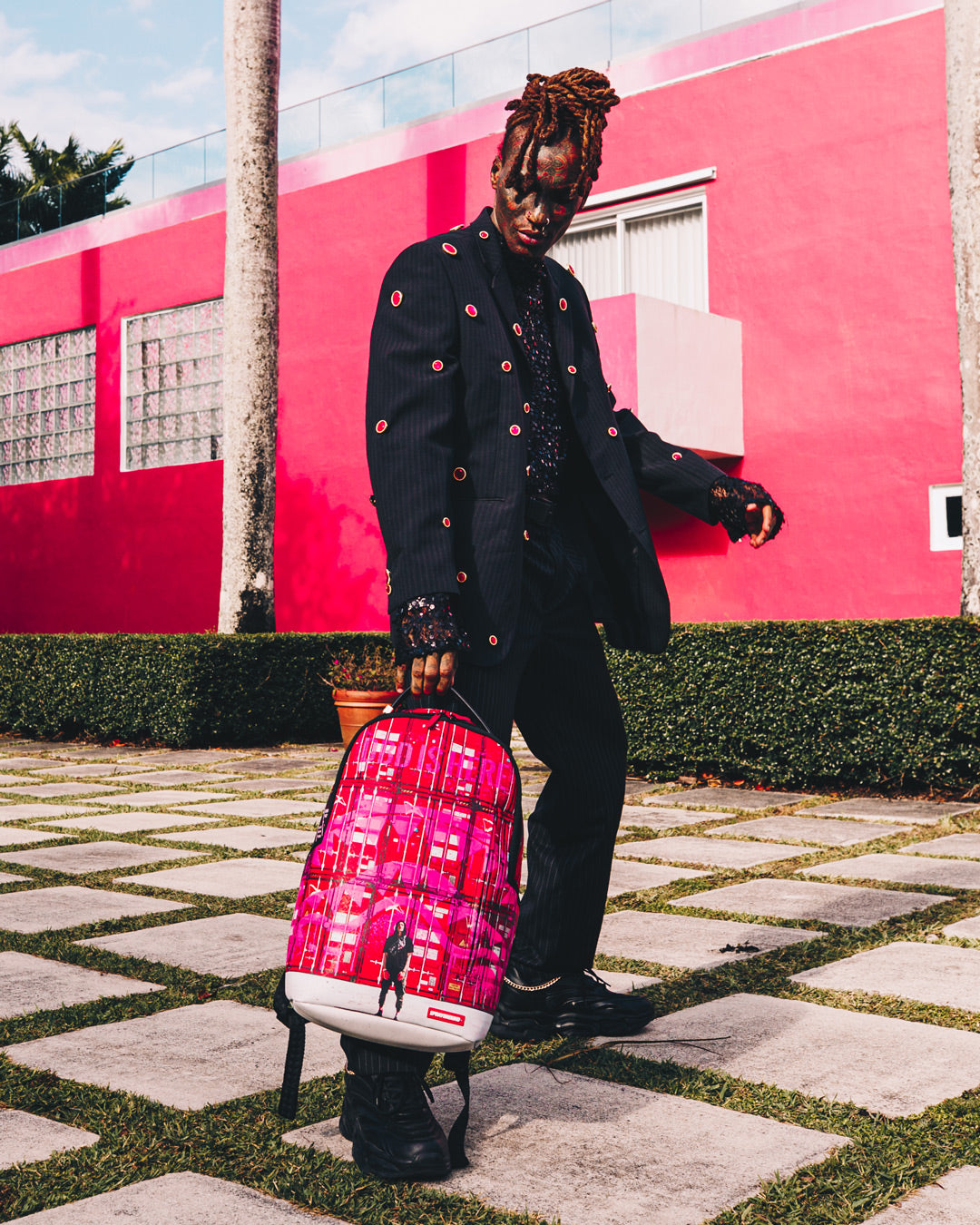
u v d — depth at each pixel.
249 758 8.80
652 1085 2.21
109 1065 2.33
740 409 9.33
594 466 2.27
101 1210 1.72
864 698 6.32
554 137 2.12
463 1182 1.81
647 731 7.20
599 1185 1.79
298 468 12.41
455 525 2.04
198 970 3.04
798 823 5.54
